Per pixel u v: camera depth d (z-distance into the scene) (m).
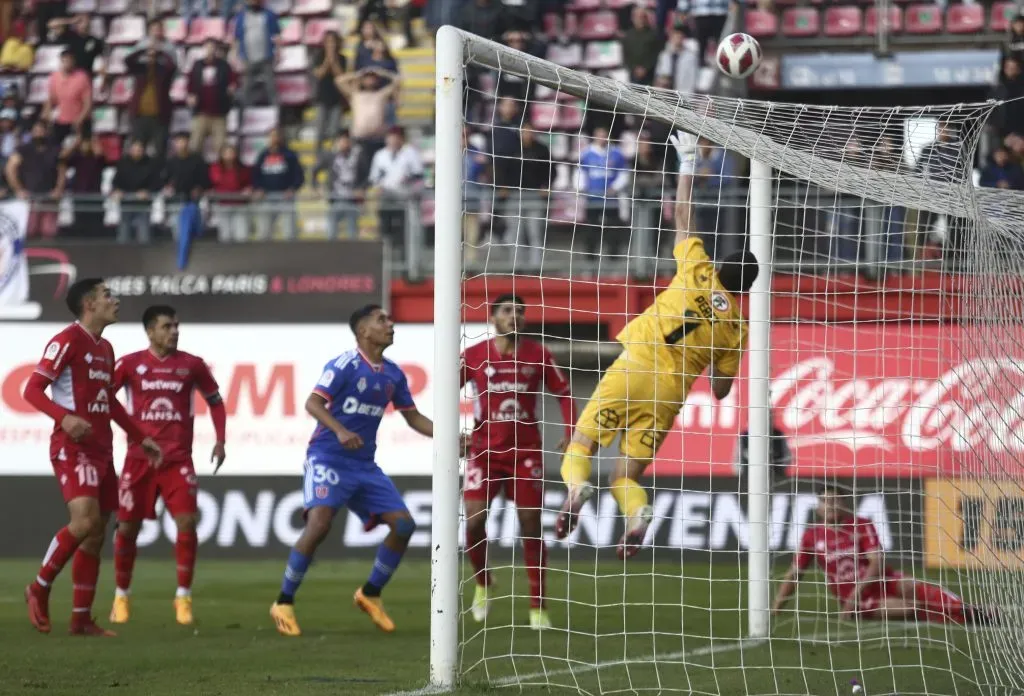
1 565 43.88
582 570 41.94
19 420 48.97
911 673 20.91
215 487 47.97
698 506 45.09
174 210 52.31
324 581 38.69
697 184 50.69
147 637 25.19
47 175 57.66
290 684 18.75
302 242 49.91
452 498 18.61
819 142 22.00
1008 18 59.25
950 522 29.48
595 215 51.25
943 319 23.12
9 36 67.06
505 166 52.84
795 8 60.03
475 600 26.72
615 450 44.81
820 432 42.97
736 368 24.97
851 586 29.39
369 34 60.06
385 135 58.16
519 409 27.64
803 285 45.31
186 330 49.69
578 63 63.56
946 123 20.42
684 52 56.97
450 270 18.77
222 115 60.31
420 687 18.31
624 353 24.81
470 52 19.38
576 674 20.52
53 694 17.66
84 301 24.55
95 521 24.55
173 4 68.38
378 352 26.50
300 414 48.66
